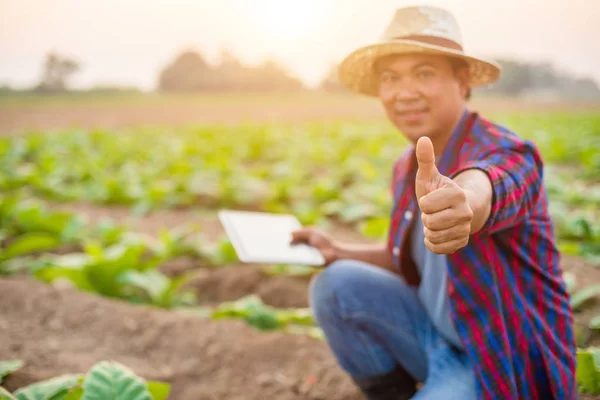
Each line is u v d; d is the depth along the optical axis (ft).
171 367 9.38
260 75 261.65
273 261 7.28
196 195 23.82
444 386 6.06
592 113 117.29
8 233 16.74
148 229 19.95
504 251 5.78
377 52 6.21
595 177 27.81
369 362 7.44
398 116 6.38
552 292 5.95
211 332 10.27
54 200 24.00
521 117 86.12
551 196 20.52
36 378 8.38
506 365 5.60
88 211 22.45
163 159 34.40
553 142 37.22
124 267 12.50
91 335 10.18
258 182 24.44
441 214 4.14
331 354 9.65
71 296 11.38
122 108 114.32
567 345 5.92
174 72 263.08
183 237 16.34
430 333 7.11
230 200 23.21
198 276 14.69
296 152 37.81
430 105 6.15
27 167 30.78
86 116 91.25
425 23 6.13
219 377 9.19
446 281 6.30
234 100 162.50
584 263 13.88
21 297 11.08
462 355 6.50
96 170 29.07
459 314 5.75
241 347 9.82
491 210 4.86
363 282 7.23
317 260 7.70
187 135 53.98
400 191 7.06
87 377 6.06
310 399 8.59
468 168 5.10
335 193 22.49
